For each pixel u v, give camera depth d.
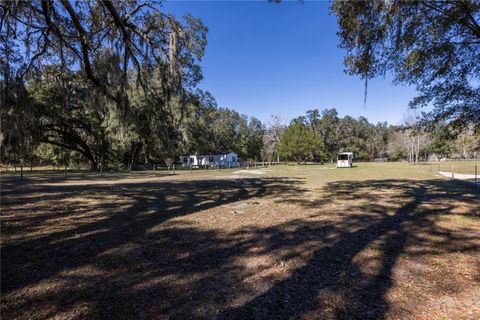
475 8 6.02
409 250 4.04
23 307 2.55
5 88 5.46
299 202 8.62
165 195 10.34
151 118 8.16
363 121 75.44
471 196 9.37
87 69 6.14
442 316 2.34
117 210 7.36
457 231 5.02
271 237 4.84
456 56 7.02
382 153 71.19
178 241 4.63
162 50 7.36
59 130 27.05
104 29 6.49
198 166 41.62
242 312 2.45
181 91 7.54
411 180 15.88
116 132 25.50
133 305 2.59
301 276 3.21
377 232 5.06
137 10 6.56
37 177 20.41
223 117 54.66
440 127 8.29
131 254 4.00
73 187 13.20
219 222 5.98
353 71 7.04
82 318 2.37
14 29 5.27
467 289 2.82
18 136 5.93
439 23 6.45
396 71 7.56
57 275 3.28
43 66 6.59
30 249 4.22
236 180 17.44
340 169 30.30
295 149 48.69
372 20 5.77
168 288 2.94
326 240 4.62
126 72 6.69
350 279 3.10
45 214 6.82
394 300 2.62
